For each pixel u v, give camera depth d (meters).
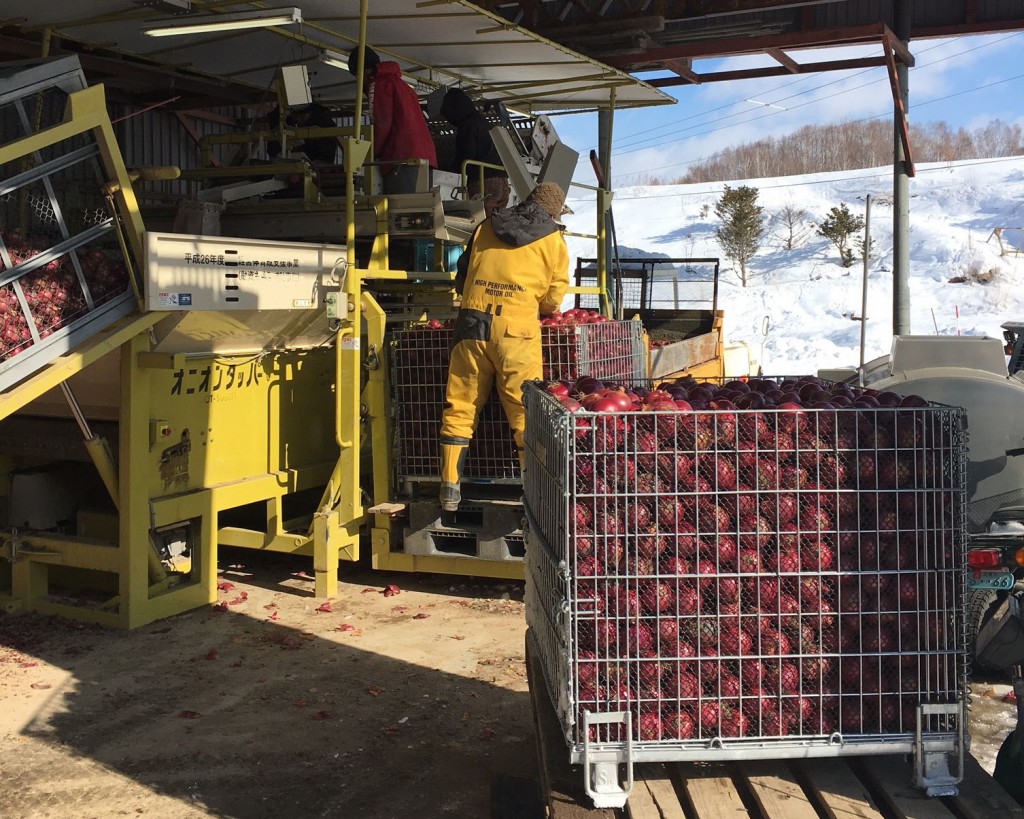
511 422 6.38
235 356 6.88
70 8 8.12
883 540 3.13
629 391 3.92
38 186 5.53
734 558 3.11
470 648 5.89
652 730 3.11
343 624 6.33
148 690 5.24
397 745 4.59
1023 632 4.91
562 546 3.19
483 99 12.13
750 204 37.47
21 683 5.32
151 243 5.81
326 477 7.75
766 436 3.10
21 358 5.29
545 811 3.34
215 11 8.02
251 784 4.22
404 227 7.48
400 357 7.01
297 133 8.55
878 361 6.52
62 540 6.39
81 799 4.08
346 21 9.06
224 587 7.16
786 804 2.98
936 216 42.38
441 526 6.97
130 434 6.07
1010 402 5.44
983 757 4.45
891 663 3.12
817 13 16.36
